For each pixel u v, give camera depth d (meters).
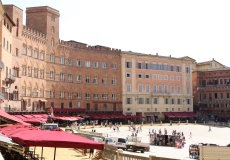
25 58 91.38
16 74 85.06
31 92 94.25
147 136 83.56
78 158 32.97
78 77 113.19
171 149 60.78
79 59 113.94
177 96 137.50
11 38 79.38
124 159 22.66
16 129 24.80
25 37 91.31
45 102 101.12
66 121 102.19
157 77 132.50
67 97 109.19
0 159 11.76
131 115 123.44
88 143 17.05
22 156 26.44
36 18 103.69
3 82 69.81
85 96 114.75
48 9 103.06
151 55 131.00
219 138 84.50
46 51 102.12
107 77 121.31
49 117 75.56
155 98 131.38
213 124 124.56
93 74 117.62
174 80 137.25
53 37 104.94
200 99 149.12
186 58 141.12
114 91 122.75
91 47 117.75
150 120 129.38
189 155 49.72
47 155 34.16
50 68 103.62
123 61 125.25
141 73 128.75
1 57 65.56
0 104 66.50
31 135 18.36
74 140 17.20
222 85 143.00
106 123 102.56
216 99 144.75
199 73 150.00
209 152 29.50
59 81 106.75
